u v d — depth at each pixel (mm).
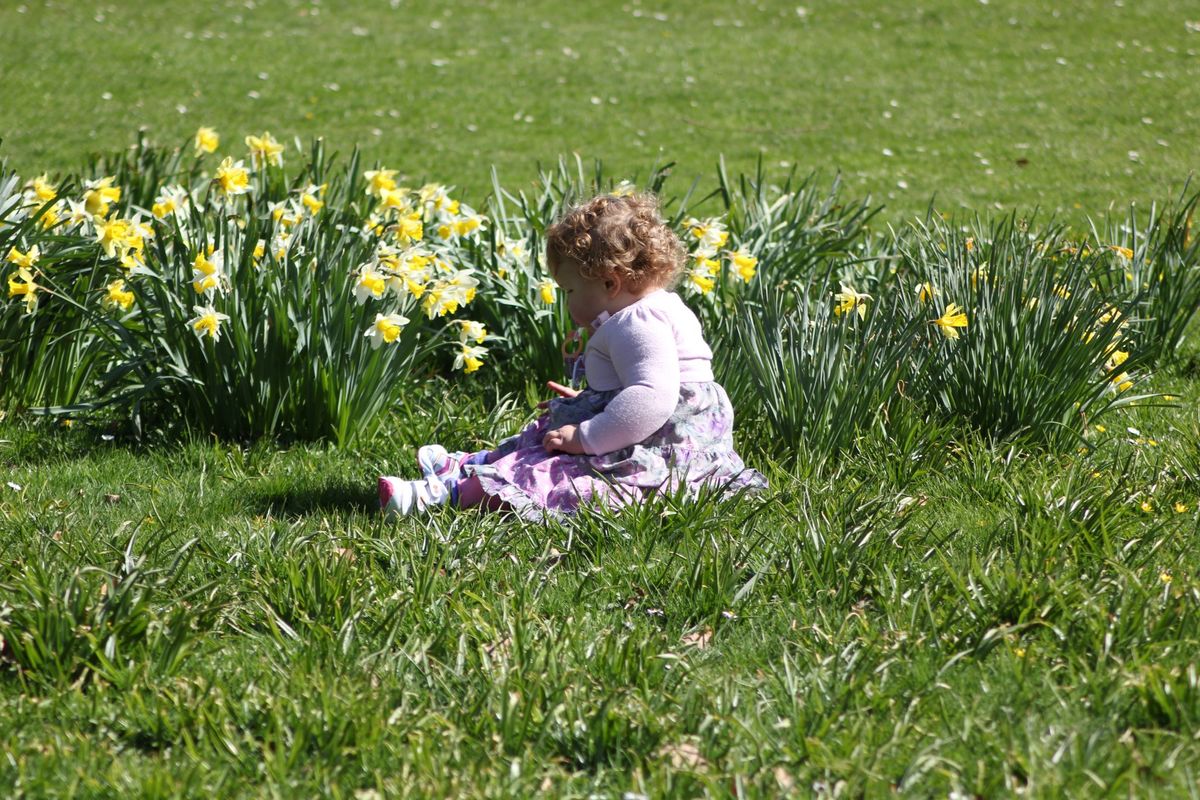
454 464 3871
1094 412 4617
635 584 3266
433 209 5188
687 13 21141
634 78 15945
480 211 6547
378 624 2955
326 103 14211
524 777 2395
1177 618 2893
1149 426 4641
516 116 13656
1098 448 4355
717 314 5195
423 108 14008
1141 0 21219
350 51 17516
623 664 2773
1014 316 4465
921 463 4074
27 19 19031
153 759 2488
